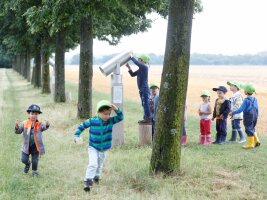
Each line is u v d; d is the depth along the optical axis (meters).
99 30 20.53
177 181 7.71
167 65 8.00
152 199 6.77
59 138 12.81
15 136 13.08
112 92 11.54
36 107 8.38
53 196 7.20
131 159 9.66
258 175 8.23
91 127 7.59
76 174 8.56
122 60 11.52
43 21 14.77
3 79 54.69
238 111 10.87
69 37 25.72
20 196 7.20
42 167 9.27
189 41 8.02
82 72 15.67
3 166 9.15
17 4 19.98
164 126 8.05
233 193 7.03
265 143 11.71
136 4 14.68
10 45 28.69
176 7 7.90
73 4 13.83
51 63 27.50
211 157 9.82
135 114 18.67
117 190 7.45
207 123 11.63
